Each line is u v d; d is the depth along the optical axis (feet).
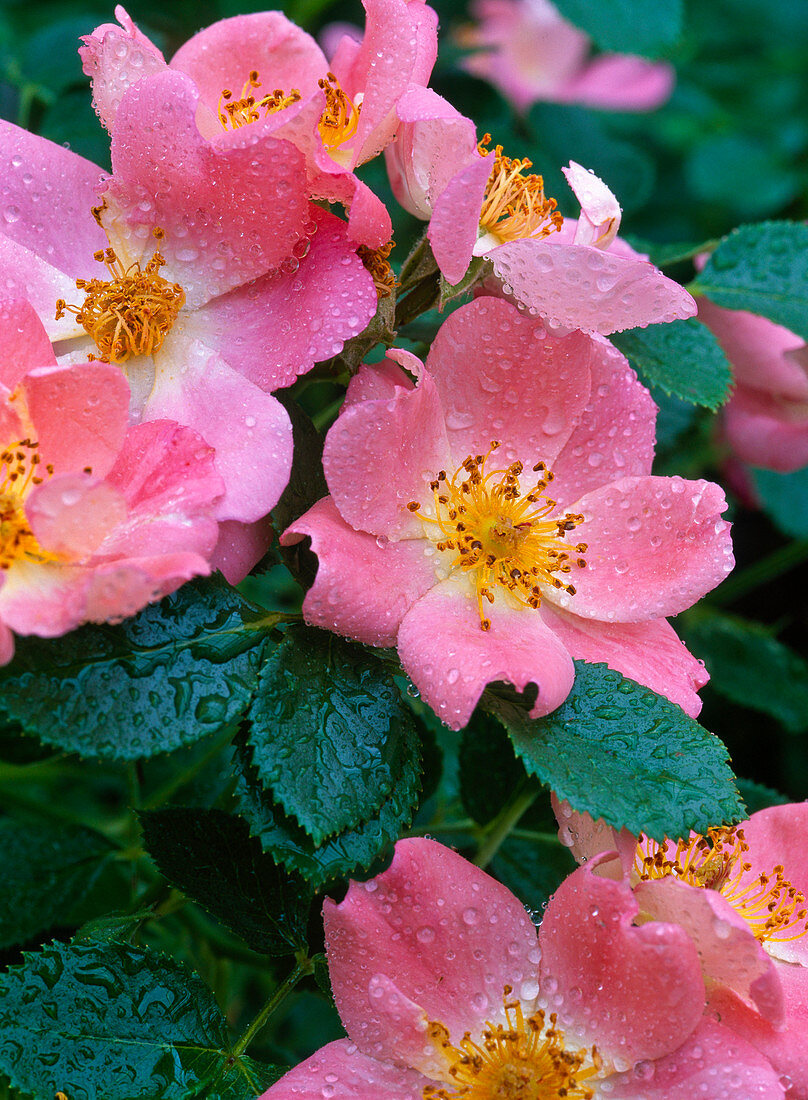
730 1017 1.53
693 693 1.59
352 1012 1.53
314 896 1.63
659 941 1.48
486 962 1.55
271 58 1.66
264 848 1.50
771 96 2.69
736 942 1.48
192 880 1.59
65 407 1.51
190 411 1.57
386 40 1.56
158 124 1.55
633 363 1.72
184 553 1.46
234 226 1.57
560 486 1.64
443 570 1.60
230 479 1.52
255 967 1.80
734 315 1.87
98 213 1.59
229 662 1.52
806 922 1.62
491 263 1.60
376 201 1.54
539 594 1.61
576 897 1.52
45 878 1.82
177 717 1.50
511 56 2.78
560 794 1.49
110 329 1.58
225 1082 1.54
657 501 1.61
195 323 1.59
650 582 1.61
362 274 1.55
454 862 1.54
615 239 1.70
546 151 2.08
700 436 2.00
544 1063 1.54
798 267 1.81
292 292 1.57
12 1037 1.51
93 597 1.44
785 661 2.03
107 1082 1.52
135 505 1.52
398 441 1.55
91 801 2.12
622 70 2.75
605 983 1.53
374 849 1.52
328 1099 1.51
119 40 1.57
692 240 2.63
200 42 1.66
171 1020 1.55
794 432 1.95
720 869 1.61
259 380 1.56
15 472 1.52
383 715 1.54
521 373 1.61
